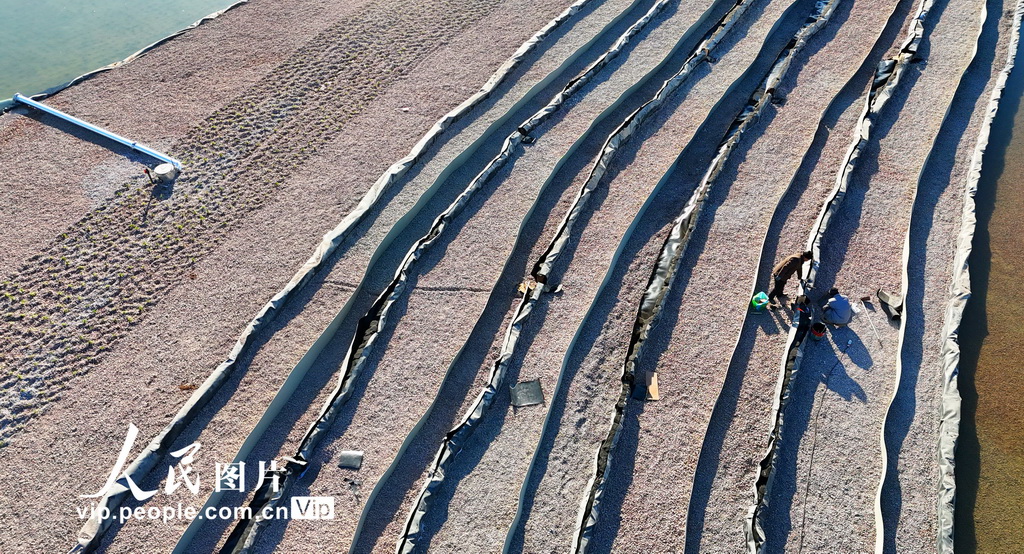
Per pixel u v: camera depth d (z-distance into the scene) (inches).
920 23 792.9
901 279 544.7
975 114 695.7
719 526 419.2
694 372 490.6
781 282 518.3
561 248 567.8
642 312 525.0
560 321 522.9
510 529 412.5
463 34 825.5
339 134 693.9
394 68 778.2
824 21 805.2
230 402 480.7
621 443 455.8
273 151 681.0
